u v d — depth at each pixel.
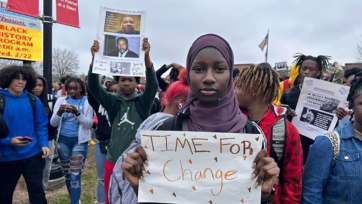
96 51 2.88
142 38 2.92
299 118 3.21
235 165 1.25
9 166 3.38
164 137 1.28
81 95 4.52
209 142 1.26
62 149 4.27
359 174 1.67
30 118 3.50
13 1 5.24
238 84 2.01
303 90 3.21
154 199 1.27
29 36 9.66
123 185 1.45
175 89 2.07
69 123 4.27
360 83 1.75
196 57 1.26
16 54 9.35
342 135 1.75
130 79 3.24
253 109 1.94
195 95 1.32
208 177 1.26
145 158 1.29
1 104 3.32
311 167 1.78
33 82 3.58
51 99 5.14
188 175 1.27
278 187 1.80
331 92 3.07
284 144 1.77
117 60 2.89
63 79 8.02
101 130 3.75
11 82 3.36
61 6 5.74
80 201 4.75
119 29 2.90
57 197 4.89
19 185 5.26
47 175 4.25
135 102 3.20
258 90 1.89
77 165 4.21
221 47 1.25
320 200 1.72
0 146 3.32
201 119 1.33
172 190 1.27
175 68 5.16
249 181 1.24
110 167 3.09
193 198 1.26
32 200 3.56
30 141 3.35
